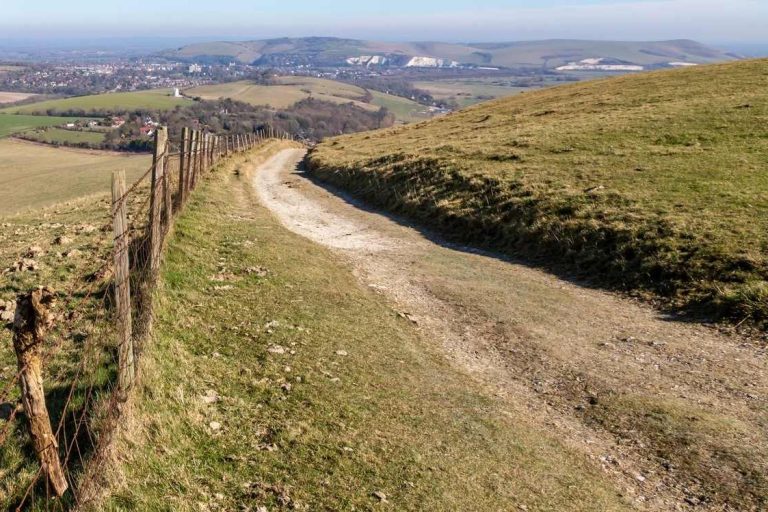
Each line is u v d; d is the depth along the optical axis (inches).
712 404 387.5
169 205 569.9
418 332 511.8
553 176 987.9
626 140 1168.2
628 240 691.4
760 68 1786.4
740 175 849.5
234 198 1026.7
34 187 3011.8
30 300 216.2
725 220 679.7
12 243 689.6
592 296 623.5
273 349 404.8
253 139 2684.5
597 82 2349.9
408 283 655.8
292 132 6722.4
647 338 504.1
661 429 358.0
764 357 452.1
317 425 315.9
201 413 304.0
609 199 821.9
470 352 479.8
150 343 353.7
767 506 285.4
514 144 1301.7
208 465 265.0
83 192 2709.2
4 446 263.4
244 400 328.5
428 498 269.4
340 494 261.6
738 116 1195.9
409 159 1358.3
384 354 437.1
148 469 250.4
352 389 366.3
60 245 636.1
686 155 997.2
